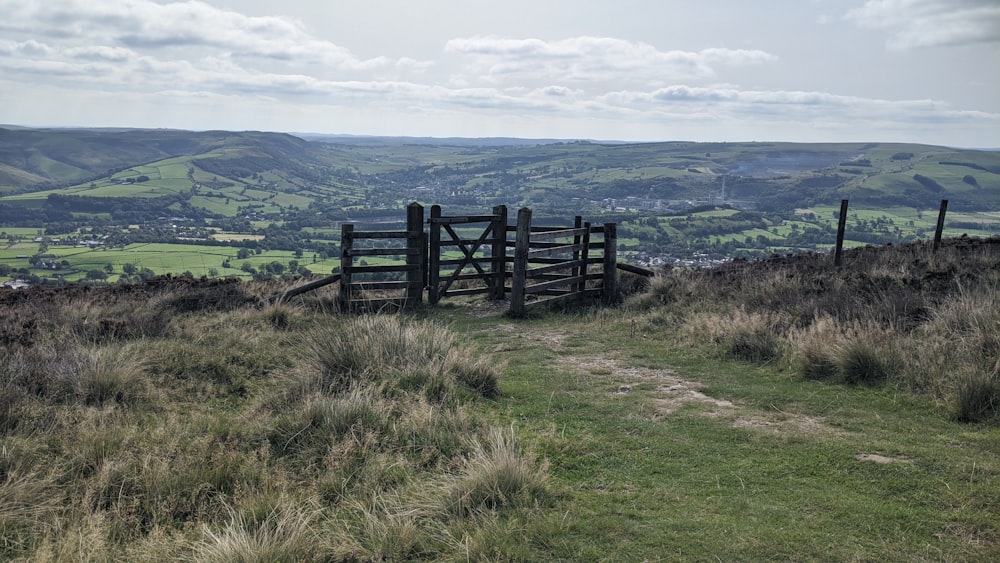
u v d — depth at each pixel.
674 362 8.30
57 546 3.87
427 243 12.80
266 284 13.51
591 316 11.50
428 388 6.62
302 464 5.18
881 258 12.89
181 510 4.46
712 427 5.82
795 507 4.20
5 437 5.34
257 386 7.34
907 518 3.97
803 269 12.66
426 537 3.97
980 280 9.34
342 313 11.50
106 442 5.23
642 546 3.77
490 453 4.93
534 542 3.84
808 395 6.68
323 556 3.76
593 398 6.84
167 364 7.62
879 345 7.28
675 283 12.21
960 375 6.08
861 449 5.12
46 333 8.80
